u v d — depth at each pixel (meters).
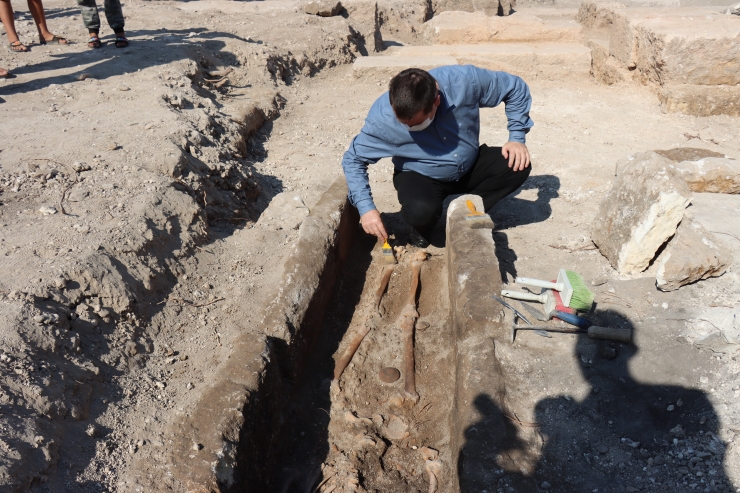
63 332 2.82
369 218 3.71
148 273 3.43
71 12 9.45
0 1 6.93
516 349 3.12
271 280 3.81
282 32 8.70
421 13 11.05
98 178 4.15
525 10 12.34
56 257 3.20
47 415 2.40
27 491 2.09
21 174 4.14
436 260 4.31
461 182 4.26
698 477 2.47
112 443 2.47
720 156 4.85
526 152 3.98
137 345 3.07
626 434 2.71
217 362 3.09
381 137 3.78
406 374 3.43
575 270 3.86
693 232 3.50
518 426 2.70
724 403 2.76
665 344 3.14
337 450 3.04
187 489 2.28
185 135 4.91
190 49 7.22
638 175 3.64
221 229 4.39
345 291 4.14
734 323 3.02
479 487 2.34
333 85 8.07
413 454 3.01
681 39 6.80
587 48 8.79
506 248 4.21
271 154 5.91
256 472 2.65
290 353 3.24
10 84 6.02
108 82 6.10
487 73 3.86
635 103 7.17
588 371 3.03
